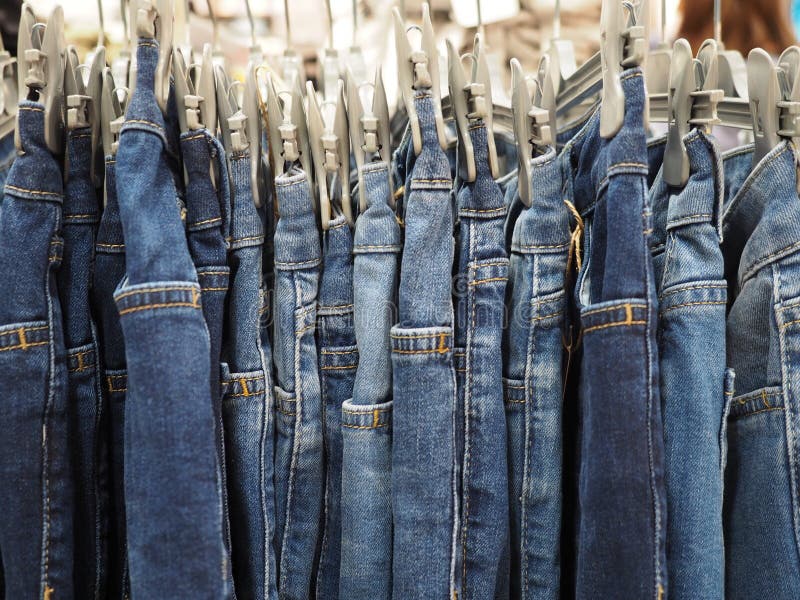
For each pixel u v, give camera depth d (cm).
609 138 53
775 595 55
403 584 54
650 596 50
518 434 61
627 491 50
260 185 61
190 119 56
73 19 106
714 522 53
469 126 57
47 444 54
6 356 52
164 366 49
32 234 54
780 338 55
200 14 111
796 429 54
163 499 48
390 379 58
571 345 63
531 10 115
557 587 59
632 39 52
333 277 62
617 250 51
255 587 59
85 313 59
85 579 59
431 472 54
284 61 81
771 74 55
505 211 58
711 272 55
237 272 60
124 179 51
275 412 63
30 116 54
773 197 56
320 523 64
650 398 51
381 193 59
